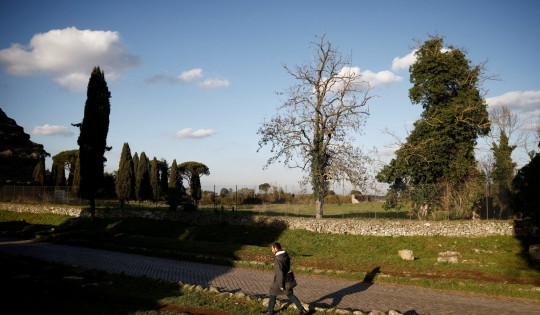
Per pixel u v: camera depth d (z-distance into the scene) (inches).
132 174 2214.6
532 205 871.1
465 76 1343.5
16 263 597.9
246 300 453.7
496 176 1363.2
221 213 1286.9
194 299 435.5
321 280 644.7
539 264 788.0
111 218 1395.2
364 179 1239.5
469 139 1328.7
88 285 476.7
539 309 489.7
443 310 469.7
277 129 1267.2
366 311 447.5
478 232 1033.5
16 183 2281.0
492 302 521.7
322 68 1269.7
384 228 1093.1
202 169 3395.7
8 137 2608.3
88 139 1349.7
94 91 1360.7
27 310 352.8
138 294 447.8
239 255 847.7
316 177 1254.3
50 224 1432.1
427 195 1205.1
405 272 714.2
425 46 1397.6
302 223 1164.5
